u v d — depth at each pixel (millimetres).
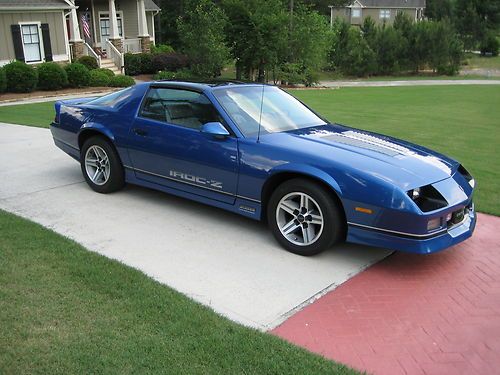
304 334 3266
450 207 4059
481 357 3066
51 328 3119
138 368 2779
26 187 6320
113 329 3137
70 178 6762
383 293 3836
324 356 3018
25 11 22203
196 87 5188
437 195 4082
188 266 4215
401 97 21938
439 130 11766
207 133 4797
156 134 5340
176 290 3760
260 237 4875
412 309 3609
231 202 4902
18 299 3449
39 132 10086
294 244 4484
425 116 14688
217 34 27844
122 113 5746
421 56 42719
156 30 42156
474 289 3918
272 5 29000
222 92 5152
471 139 10570
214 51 27391
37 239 4527
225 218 5359
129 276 3865
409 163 4320
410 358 3043
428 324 3418
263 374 2775
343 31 41406
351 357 3035
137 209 5582
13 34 21969
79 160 6359
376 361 3004
